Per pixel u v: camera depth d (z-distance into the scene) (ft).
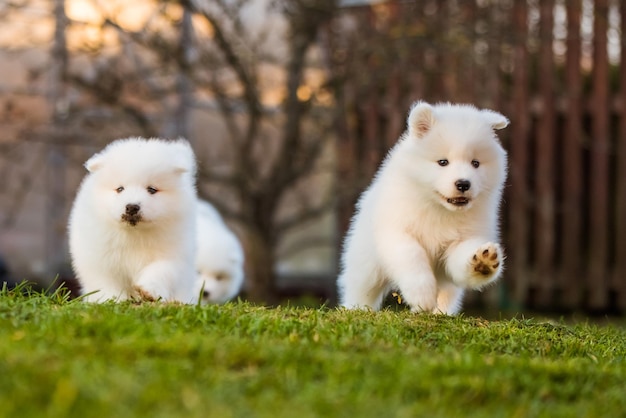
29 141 48.08
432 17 44.78
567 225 47.67
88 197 25.25
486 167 23.99
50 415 11.44
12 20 48.16
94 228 24.91
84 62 50.60
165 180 24.85
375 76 44.96
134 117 44.86
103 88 44.16
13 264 49.73
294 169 46.52
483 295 47.88
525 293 47.70
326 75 48.32
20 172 49.83
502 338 19.53
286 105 46.16
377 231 24.38
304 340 16.88
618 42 47.11
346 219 49.83
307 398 12.92
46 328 16.22
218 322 18.04
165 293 23.94
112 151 25.34
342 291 26.66
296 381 13.66
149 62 51.13
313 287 52.16
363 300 25.64
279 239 48.19
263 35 46.93
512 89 47.37
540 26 46.52
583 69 48.52
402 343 17.51
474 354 16.39
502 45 43.88
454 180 22.98
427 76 47.16
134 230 24.54
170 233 24.97
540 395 14.24
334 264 51.21
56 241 49.90
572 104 46.98
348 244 26.30
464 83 46.16
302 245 51.88
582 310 47.98
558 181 48.32
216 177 45.60
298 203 52.75
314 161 47.98
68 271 49.67
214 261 34.30
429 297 22.86
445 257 24.31
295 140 46.19
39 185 49.90
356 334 18.10
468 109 25.13
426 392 13.73
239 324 17.93
